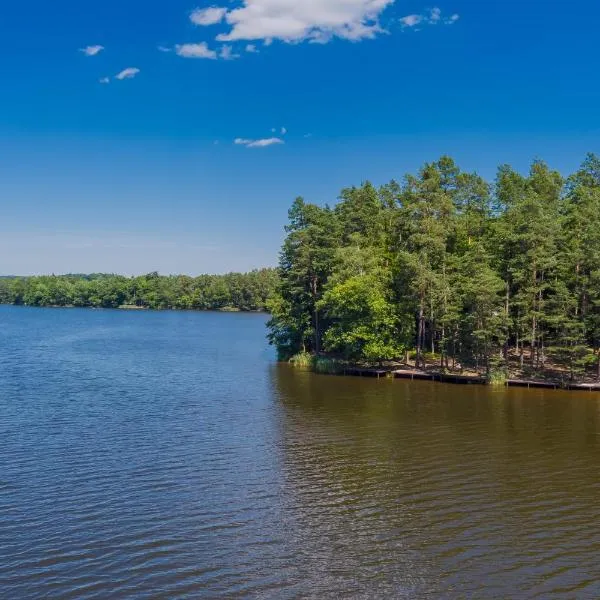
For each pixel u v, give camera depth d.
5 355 81.62
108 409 46.41
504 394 54.97
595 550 22.95
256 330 132.88
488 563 21.81
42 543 22.84
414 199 73.25
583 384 57.25
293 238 76.50
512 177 80.06
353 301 65.88
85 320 165.88
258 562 21.62
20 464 32.12
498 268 64.12
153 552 22.25
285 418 44.03
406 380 62.91
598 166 80.06
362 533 24.19
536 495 28.66
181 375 64.81
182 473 31.08
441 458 34.44
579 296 59.38
